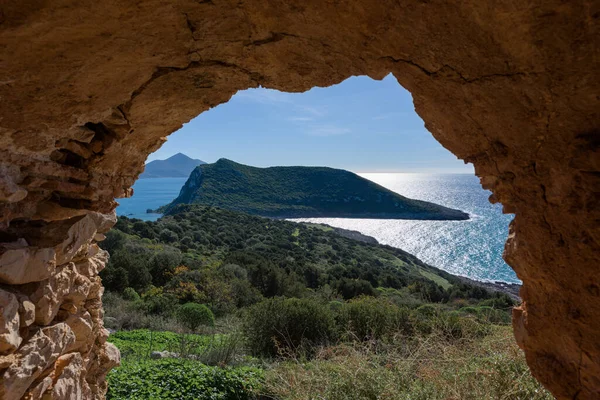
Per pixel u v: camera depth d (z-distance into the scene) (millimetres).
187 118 2592
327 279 23438
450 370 4652
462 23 1295
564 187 1404
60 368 2422
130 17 1365
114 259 16031
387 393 4473
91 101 1858
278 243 33312
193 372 5941
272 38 1720
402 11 1366
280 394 5285
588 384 1492
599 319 1354
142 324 10398
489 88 1477
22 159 1907
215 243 30469
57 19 1249
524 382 3949
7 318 1760
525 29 1176
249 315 8703
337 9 1447
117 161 2734
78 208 2424
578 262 1387
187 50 1746
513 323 1919
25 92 1551
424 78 1680
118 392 5219
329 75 2029
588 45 1125
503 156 1678
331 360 5824
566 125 1354
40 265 2041
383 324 7879
